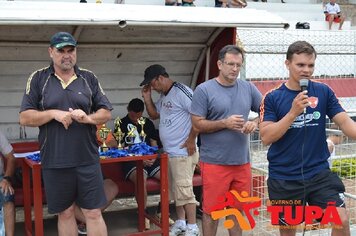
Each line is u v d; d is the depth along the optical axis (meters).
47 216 5.02
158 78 4.29
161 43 4.81
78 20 3.79
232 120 3.45
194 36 4.83
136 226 4.77
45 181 3.36
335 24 13.45
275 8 13.84
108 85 4.99
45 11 3.83
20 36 4.30
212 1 12.41
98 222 3.42
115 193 4.39
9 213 4.05
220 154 3.57
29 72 4.64
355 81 5.97
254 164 4.27
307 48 2.90
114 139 4.60
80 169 3.31
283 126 2.86
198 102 3.59
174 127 4.23
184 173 4.22
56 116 3.18
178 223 4.35
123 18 3.92
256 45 6.16
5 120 4.75
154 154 4.04
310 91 2.99
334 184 2.99
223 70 3.55
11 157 4.05
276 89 3.06
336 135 4.18
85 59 4.73
